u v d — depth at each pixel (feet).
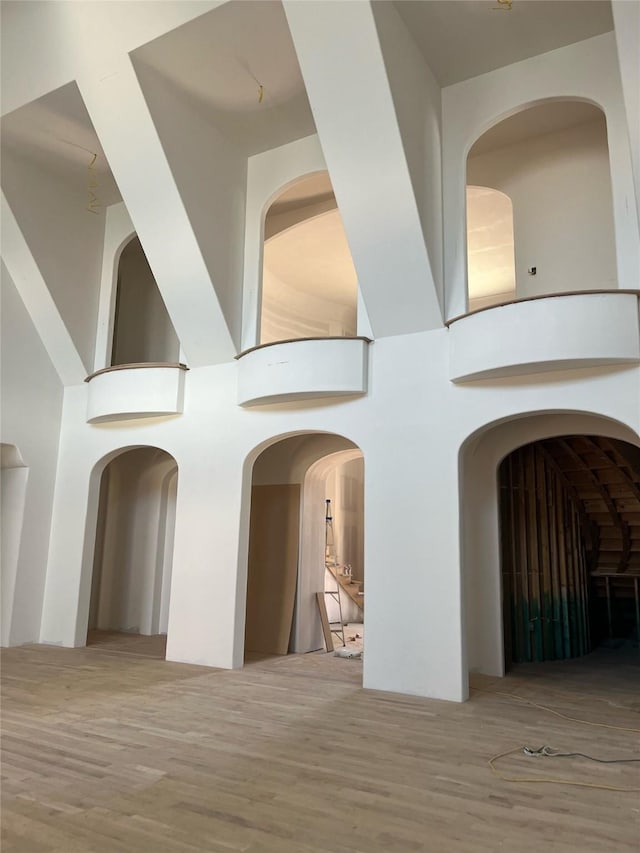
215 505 25.40
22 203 28.14
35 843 9.77
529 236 25.04
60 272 29.73
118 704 18.31
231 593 24.35
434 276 20.95
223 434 25.73
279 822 10.55
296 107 23.89
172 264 24.81
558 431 23.47
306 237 34.47
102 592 36.32
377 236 20.71
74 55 22.06
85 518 29.53
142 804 11.21
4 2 21.65
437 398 21.15
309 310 41.60
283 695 19.62
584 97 20.33
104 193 31.17
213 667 24.12
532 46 20.77
